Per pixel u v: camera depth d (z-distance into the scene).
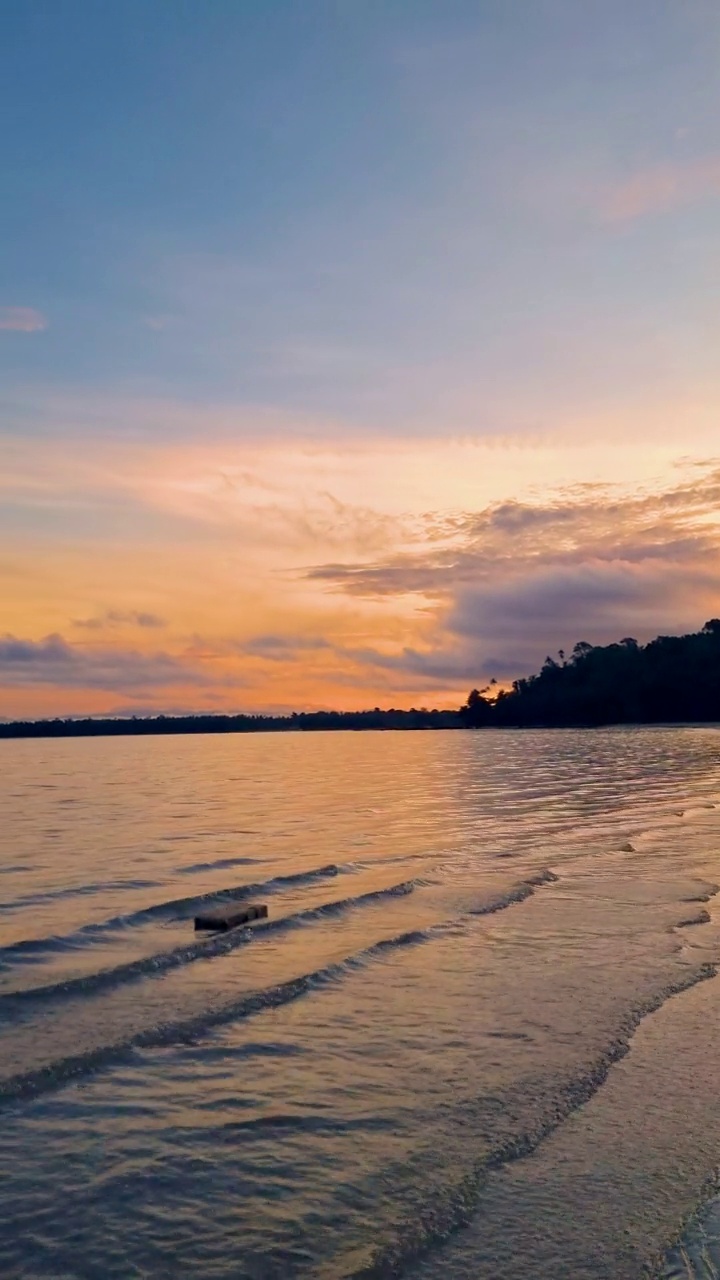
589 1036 10.91
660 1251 6.80
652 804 39.78
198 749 153.12
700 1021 11.40
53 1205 7.38
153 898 19.61
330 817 36.78
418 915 17.45
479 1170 7.91
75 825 34.75
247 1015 11.68
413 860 24.56
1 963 14.27
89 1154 8.17
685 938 15.39
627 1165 8.02
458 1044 10.70
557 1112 8.98
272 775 69.44
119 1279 6.46
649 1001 12.14
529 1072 9.91
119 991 12.68
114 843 29.19
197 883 21.47
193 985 12.95
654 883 20.41
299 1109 9.05
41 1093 9.35
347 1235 6.99
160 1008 11.90
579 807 39.09
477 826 32.75
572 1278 6.49
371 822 34.59
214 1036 10.95
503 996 12.41
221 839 29.97
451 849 26.72
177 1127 8.68
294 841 29.23
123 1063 10.12
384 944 15.13
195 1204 7.41
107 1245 6.86
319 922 17.00
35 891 20.64
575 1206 7.39
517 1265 6.63
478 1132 8.59
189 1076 9.80
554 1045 10.66
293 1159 8.11
